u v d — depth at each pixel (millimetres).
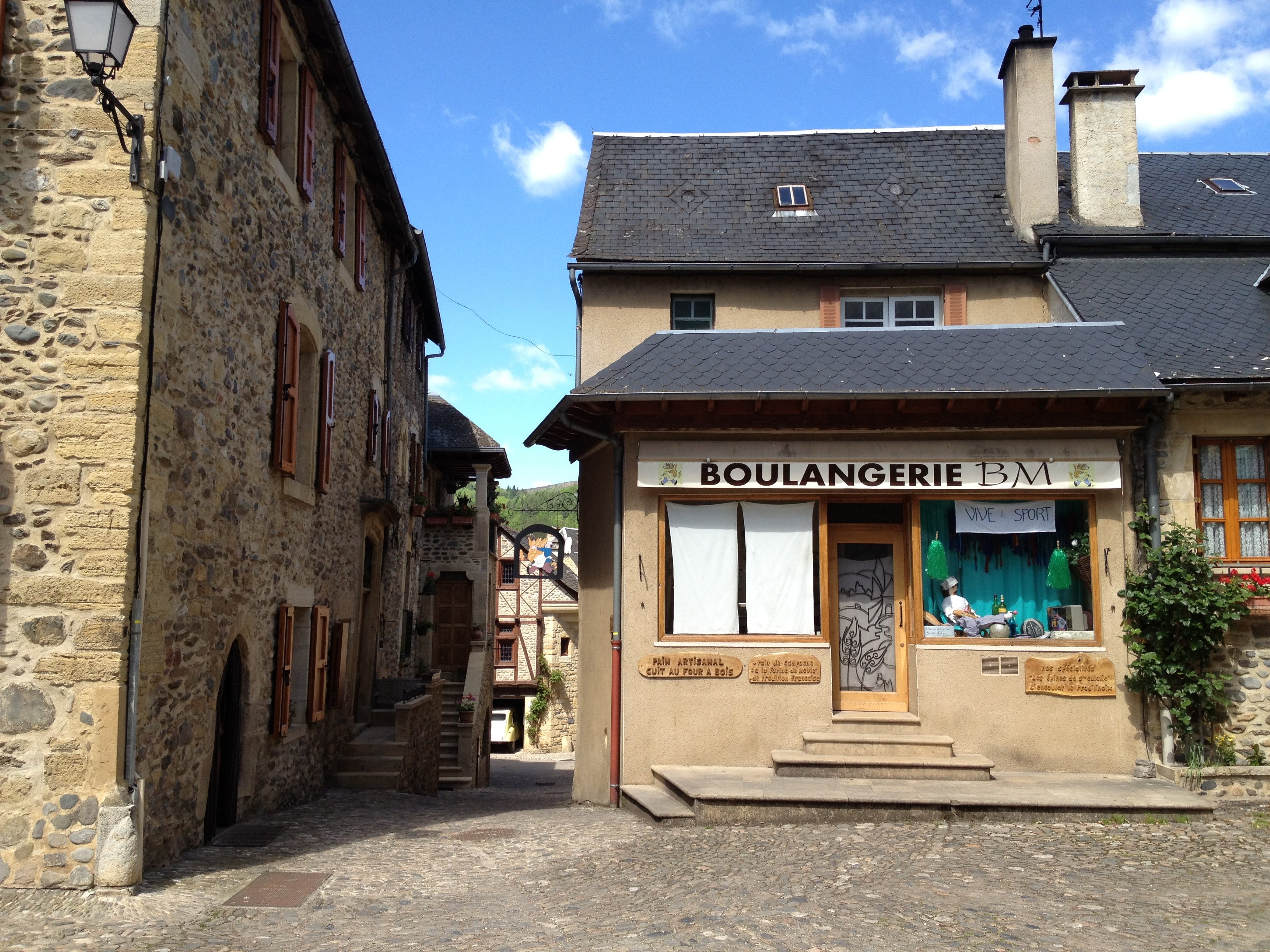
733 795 8570
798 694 10047
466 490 31531
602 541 11070
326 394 11484
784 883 6523
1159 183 14703
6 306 6508
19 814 6184
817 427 10094
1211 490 10125
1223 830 8039
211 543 7906
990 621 10227
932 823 8383
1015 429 10070
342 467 12859
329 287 11875
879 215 14039
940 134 15578
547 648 33656
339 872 7160
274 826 8906
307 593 10867
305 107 10484
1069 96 13883
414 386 20297
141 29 6738
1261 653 9828
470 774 19422
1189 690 9461
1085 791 8969
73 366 6500
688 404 10094
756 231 13734
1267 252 12961
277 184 9547
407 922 5832
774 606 10195
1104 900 6078
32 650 6293
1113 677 9867
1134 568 9984
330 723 12477
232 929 5648
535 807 11719
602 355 13133
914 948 5184
